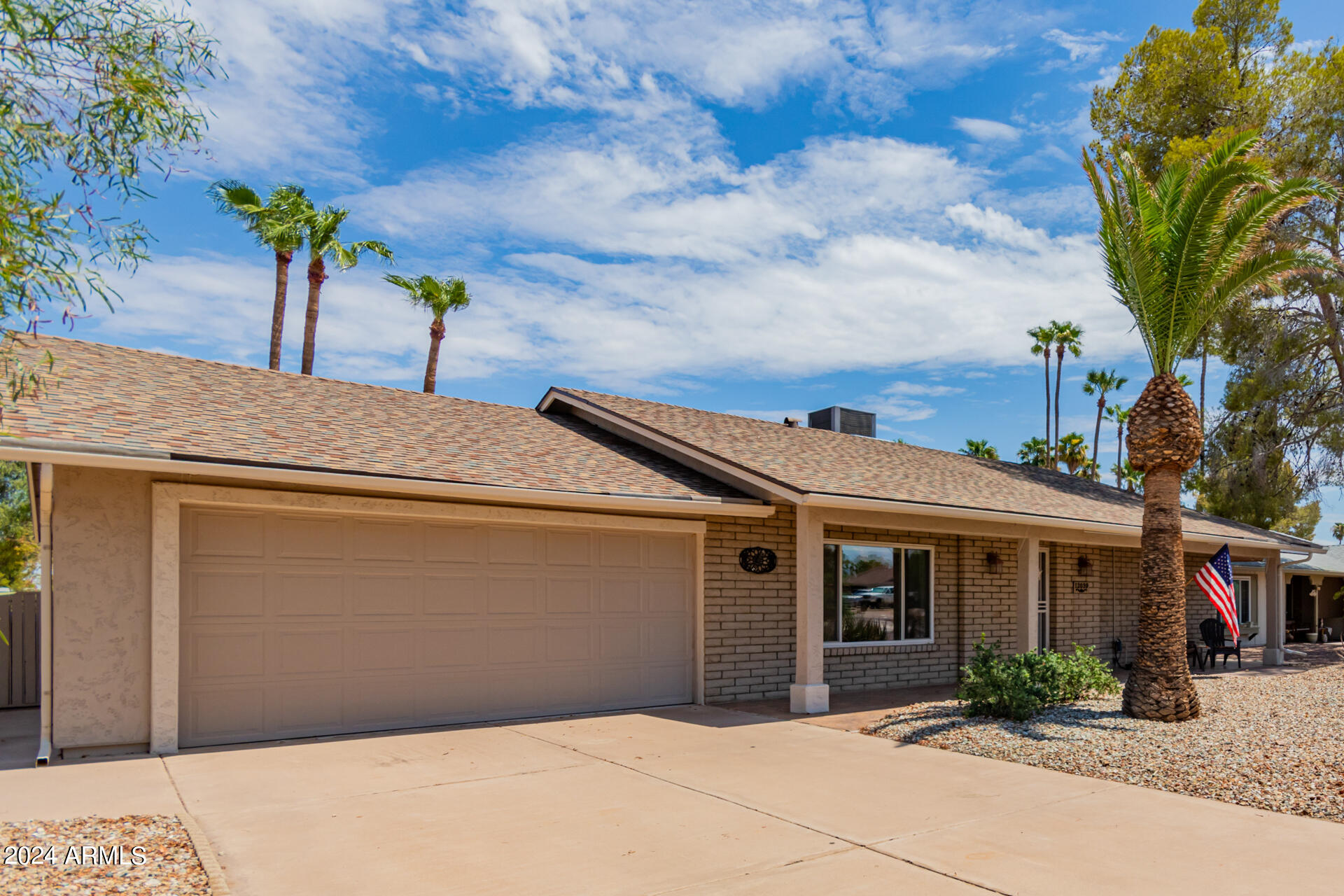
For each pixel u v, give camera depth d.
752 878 4.96
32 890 4.36
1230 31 24.03
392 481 8.56
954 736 8.97
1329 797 6.65
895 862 5.24
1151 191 10.61
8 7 3.80
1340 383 21.67
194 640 8.22
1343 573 29.14
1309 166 21.09
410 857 5.24
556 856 5.29
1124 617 19.02
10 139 3.95
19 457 6.84
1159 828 5.95
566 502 9.68
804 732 9.57
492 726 9.69
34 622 11.19
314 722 8.81
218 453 7.88
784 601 12.66
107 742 7.69
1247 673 16.38
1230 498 23.44
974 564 15.40
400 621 9.41
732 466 11.50
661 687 11.39
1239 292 10.54
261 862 5.09
